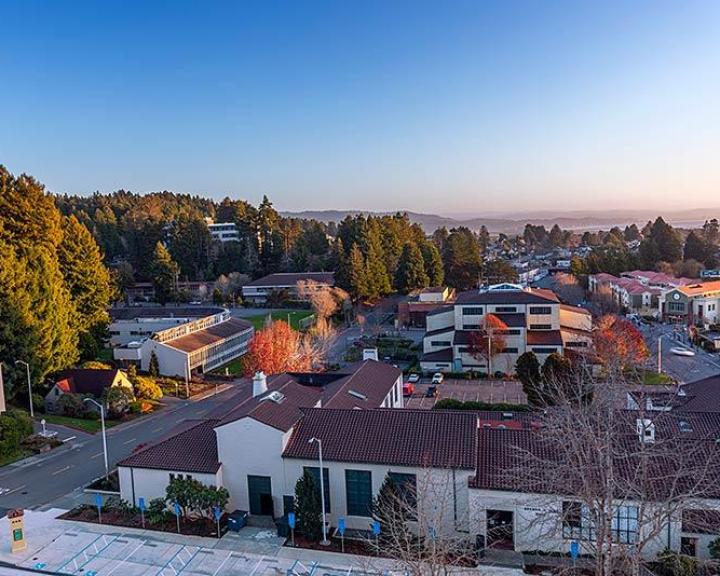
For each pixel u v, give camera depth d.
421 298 99.06
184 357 65.00
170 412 53.06
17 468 39.06
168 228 144.75
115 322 78.75
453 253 126.06
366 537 27.72
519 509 26.02
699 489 23.00
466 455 27.69
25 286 54.50
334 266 130.50
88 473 37.88
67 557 26.89
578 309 73.31
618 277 117.94
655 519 17.98
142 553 27.06
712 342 71.19
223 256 136.12
